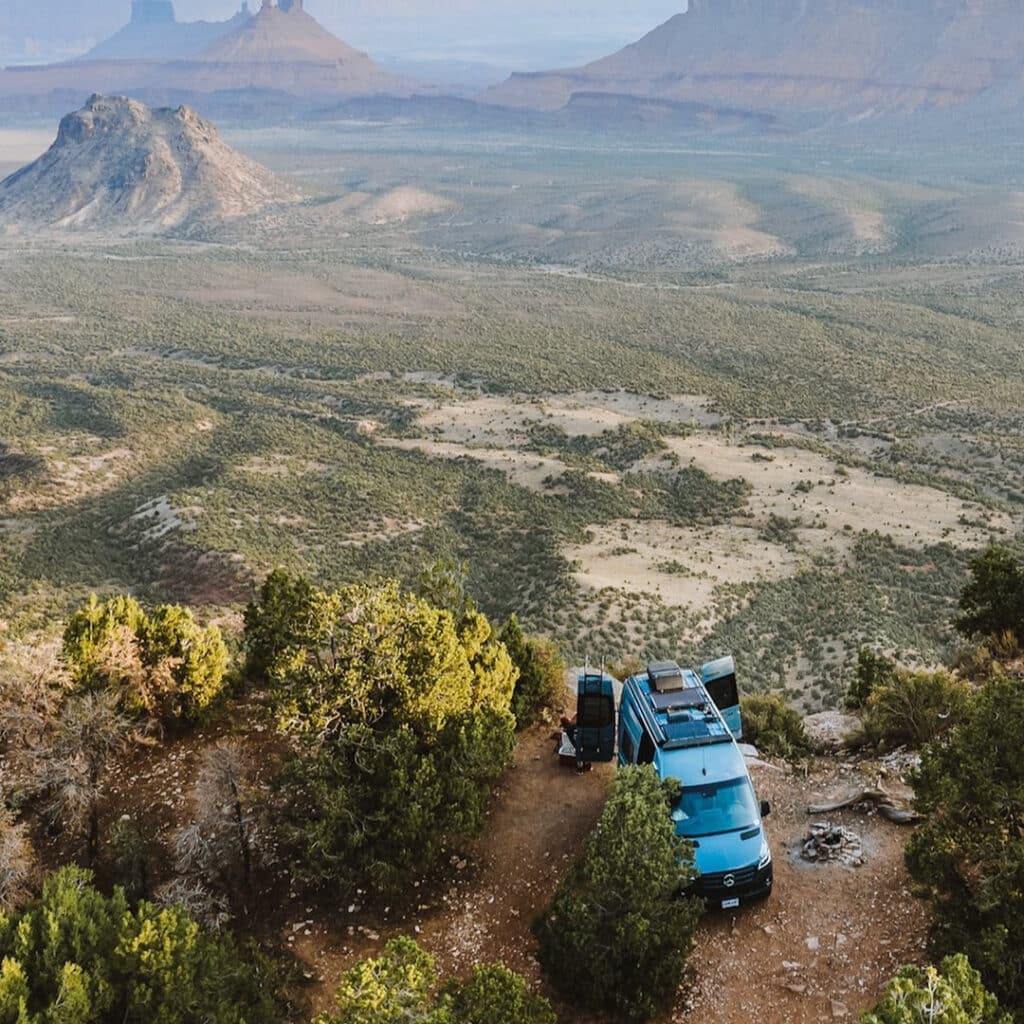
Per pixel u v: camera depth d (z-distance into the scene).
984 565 23.64
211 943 12.76
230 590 76.56
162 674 20.14
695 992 12.73
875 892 14.28
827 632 61.56
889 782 16.91
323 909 15.10
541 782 17.83
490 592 78.25
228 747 16.44
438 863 15.76
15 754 18.41
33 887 14.70
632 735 16.31
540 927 13.20
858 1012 12.14
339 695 16.16
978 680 21.59
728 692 18.09
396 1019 10.37
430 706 16.28
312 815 16.11
